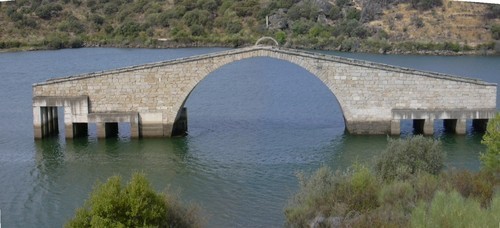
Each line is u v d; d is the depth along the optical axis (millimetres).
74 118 74875
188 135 78188
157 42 192750
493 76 128500
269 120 87625
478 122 78750
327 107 97188
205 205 52344
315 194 44844
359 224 37594
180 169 63219
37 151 70375
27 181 59500
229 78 131500
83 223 38219
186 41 192375
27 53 178750
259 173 61562
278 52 75188
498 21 193000
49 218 49969
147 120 75875
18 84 117500
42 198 54688
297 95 109062
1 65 148750
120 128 82250
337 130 80438
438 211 34625
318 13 198375
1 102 99375
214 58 74812
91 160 66688
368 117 76375
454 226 32969
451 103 75875
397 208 39906
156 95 75375
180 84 75312
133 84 75062
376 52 177125
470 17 194625
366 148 70625
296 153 69062
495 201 34875
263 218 49031
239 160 66500
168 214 40500
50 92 74750
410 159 50312
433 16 195500
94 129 81625
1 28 199125
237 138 76688
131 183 39312
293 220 44094
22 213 51125
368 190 43625
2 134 78438
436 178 45719
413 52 177125
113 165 64875
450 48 177250
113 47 195750
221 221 48438
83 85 74688
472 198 38719
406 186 42969
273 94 110250
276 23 194875
